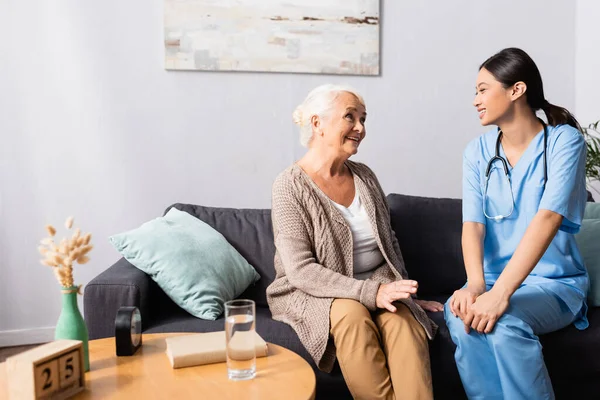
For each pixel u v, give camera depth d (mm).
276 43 2854
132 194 2814
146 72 2785
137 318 1435
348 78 2965
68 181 2760
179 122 2830
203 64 2801
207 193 2879
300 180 1895
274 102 2896
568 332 1793
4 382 1108
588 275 2025
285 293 1863
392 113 3023
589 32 3061
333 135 1895
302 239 1818
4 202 2705
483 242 1939
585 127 3105
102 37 2742
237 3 2809
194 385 1199
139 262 1926
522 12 3121
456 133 3094
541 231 1732
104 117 2768
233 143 2883
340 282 1722
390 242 1976
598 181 3098
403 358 1612
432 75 3051
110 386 1197
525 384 1613
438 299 2193
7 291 2727
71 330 1264
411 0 3004
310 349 1674
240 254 2193
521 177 1877
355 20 2916
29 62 2693
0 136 2686
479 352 1686
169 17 2760
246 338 1230
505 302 1661
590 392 1816
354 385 1595
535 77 1856
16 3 2668
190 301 1902
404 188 3066
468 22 3072
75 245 1291
